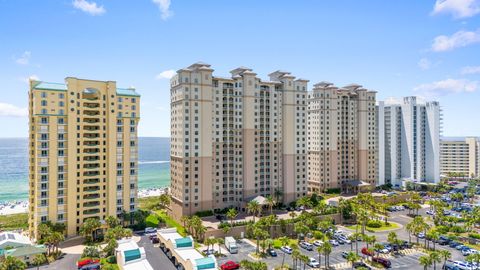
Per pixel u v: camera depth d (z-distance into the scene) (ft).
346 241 394.11
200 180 482.69
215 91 506.89
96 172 421.18
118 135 433.07
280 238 407.85
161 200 549.54
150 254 352.49
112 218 401.49
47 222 379.55
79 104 410.52
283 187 551.59
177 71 485.56
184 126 474.90
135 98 444.96
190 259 289.33
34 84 398.21
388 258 343.46
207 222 448.65
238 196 518.37
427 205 606.96
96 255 333.83
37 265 315.58
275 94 550.77
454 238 400.67
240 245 384.27
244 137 521.24
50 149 391.45
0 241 354.13
